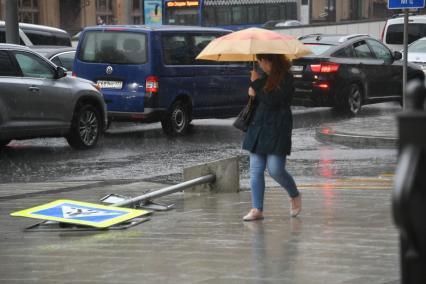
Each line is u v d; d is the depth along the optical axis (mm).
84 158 17375
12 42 23812
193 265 6996
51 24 66625
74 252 7801
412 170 2695
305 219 9492
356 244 7836
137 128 23531
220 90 22297
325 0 90875
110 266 7066
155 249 7820
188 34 21469
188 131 22594
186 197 11672
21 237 8781
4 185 13484
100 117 19422
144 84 20578
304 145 18969
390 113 26906
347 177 14078
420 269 2801
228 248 7781
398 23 36875
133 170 15633
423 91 2805
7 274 6863
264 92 9070
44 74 18047
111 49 20984
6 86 16969
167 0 50375
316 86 25000
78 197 11805
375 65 26281
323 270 6664
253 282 6262
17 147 19438
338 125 21156
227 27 52000
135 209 10281
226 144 19609
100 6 71062
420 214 2734
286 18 57438
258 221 9438
